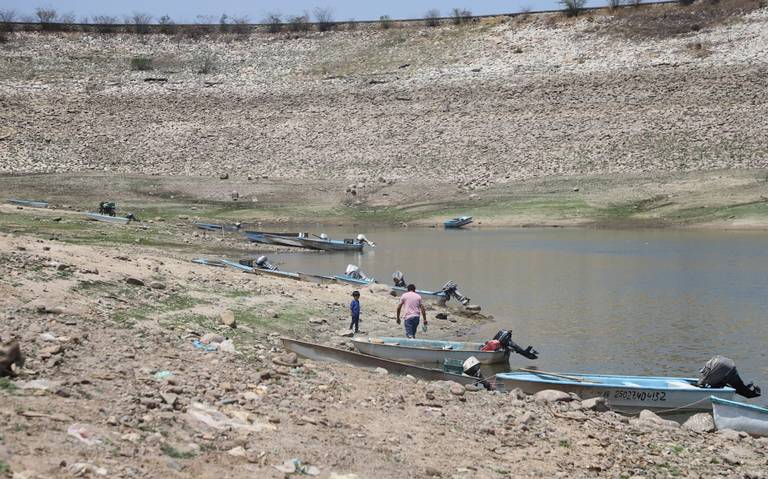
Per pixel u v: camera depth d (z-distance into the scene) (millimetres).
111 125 99000
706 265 42906
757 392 19500
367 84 110000
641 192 70625
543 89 99188
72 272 24969
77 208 66000
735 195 66750
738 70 95250
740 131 81250
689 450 15211
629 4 123500
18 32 133500
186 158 89688
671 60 102875
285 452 11969
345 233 60844
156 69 123188
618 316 30281
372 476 11625
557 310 31562
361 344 23094
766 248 48875
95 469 9977
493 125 91375
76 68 122688
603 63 106375
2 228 44812
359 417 14664
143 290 25188
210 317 23453
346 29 134250
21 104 104188
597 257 46625
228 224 59875
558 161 81312
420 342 23578
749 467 14461
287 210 70875
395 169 83938
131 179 80062
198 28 137750
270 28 137250
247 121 100000
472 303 33094
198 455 11250
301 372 17469
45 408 11945
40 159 86938
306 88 111250
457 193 75625
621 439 15438
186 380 14922
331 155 88750
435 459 12852
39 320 17875
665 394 18766
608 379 19688
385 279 39312
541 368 23047
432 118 95688
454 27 128875
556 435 15188
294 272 40594
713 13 114625
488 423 15359
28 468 9688
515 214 67188
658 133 83625
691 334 27391
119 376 14352
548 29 121812
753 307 31812
